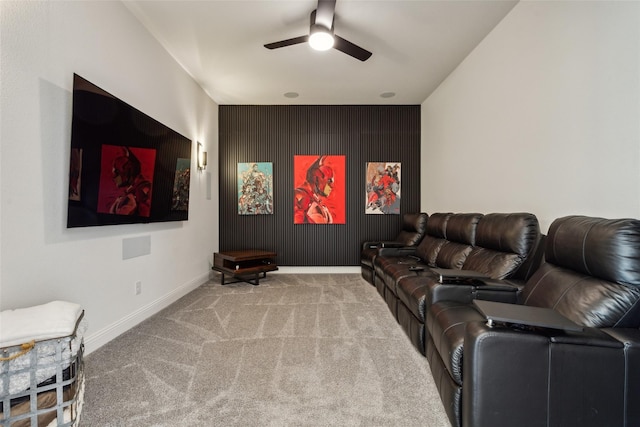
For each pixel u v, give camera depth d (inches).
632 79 61.4
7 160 62.3
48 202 71.3
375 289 155.9
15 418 43.6
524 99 96.4
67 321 49.4
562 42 80.0
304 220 199.2
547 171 86.4
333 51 130.4
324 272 199.5
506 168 106.3
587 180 72.6
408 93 179.5
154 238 118.3
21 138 64.9
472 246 111.0
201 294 146.2
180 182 135.2
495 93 113.0
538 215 90.6
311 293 148.4
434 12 104.5
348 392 68.1
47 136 70.9
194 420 58.6
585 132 73.1
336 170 199.5
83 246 82.4
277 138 199.2
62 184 75.0
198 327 104.8
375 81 161.8
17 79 64.0
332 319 113.0
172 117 134.1
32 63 67.2
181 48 127.9
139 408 61.9
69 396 49.1
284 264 200.1
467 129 135.3
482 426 46.9
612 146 66.0
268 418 59.4
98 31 87.8
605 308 51.0
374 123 199.9
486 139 119.4
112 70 94.2
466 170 136.3
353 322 110.0
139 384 70.5
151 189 110.6
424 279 100.2
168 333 99.5
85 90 78.9
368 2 99.3
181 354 85.3
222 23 111.1
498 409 46.6
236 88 170.4
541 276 69.4
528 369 46.2
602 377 45.6
